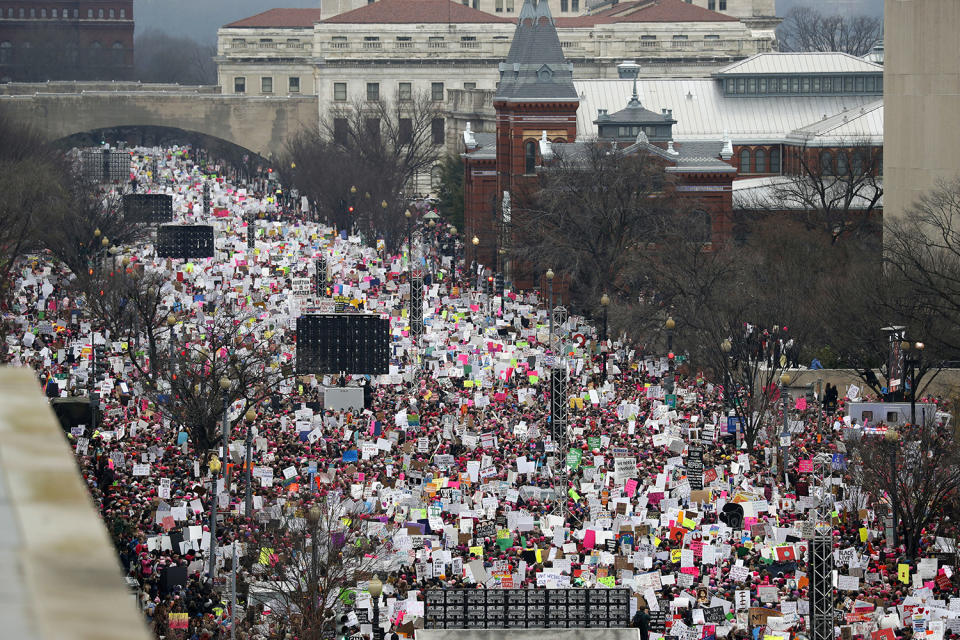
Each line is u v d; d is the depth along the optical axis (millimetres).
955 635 169875
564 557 193125
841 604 182500
